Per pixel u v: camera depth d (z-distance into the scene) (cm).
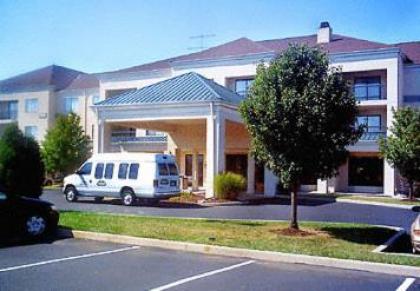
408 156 2762
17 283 810
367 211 2170
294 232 1360
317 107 1259
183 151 3366
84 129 4812
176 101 2478
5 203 1241
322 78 1309
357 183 3775
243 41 4134
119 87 4378
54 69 5350
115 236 1255
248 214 1895
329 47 3894
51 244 1209
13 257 1036
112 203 2336
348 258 1030
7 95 5244
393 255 1070
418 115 2795
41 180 1641
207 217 1766
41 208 1305
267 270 963
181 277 881
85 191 2367
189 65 3988
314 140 1277
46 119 5012
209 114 2419
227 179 2362
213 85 2812
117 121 2666
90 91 4831
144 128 3114
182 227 1413
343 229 1477
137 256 1073
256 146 1366
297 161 1305
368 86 3669
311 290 816
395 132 2855
